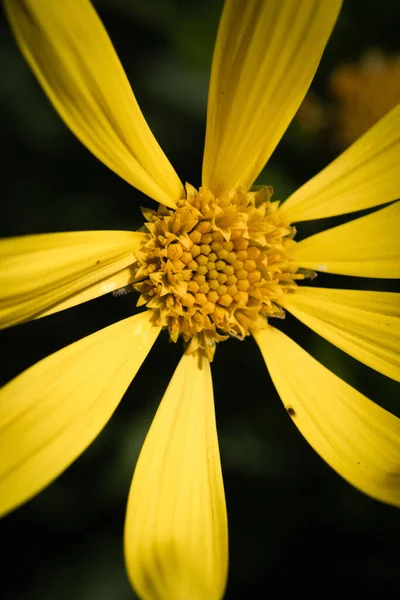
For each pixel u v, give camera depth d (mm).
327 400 124
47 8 108
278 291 125
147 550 113
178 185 121
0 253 109
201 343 124
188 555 114
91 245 116
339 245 126
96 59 111
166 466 119
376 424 122
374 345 125
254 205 124
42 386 115
